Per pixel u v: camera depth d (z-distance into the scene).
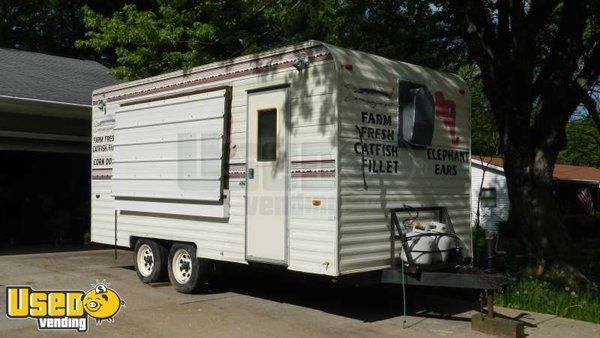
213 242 8.09
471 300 8.25
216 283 9.31
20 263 11.38
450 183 8.12
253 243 7.53
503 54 9.75
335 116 6.65
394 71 7.44
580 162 37.56
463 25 10.13
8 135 12.88
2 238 15.38
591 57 9.41
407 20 12.45
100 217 10.26
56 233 14.98
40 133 13.41
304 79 7.04
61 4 23.56
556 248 9.20
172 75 8.88
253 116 7.63
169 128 8.74
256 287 9.07
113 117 9.99
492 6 11.46
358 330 6.72
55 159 16.98
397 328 6.82
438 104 7.98
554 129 9.41
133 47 15.78
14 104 11.88
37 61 15.75
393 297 8.50
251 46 14.37
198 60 13.04
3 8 24.30
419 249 7.03
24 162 16.48
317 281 9.28
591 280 9.80
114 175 9.77
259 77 7.59
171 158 8.67
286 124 7.20
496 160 27.28
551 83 9.48
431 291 8.74
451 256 7.40
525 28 9.19
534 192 9.37
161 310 7.56
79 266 11.04
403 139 7.43
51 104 12.18
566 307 7.67
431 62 12.77
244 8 13.34
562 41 9.49
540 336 6.59
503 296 8.13
